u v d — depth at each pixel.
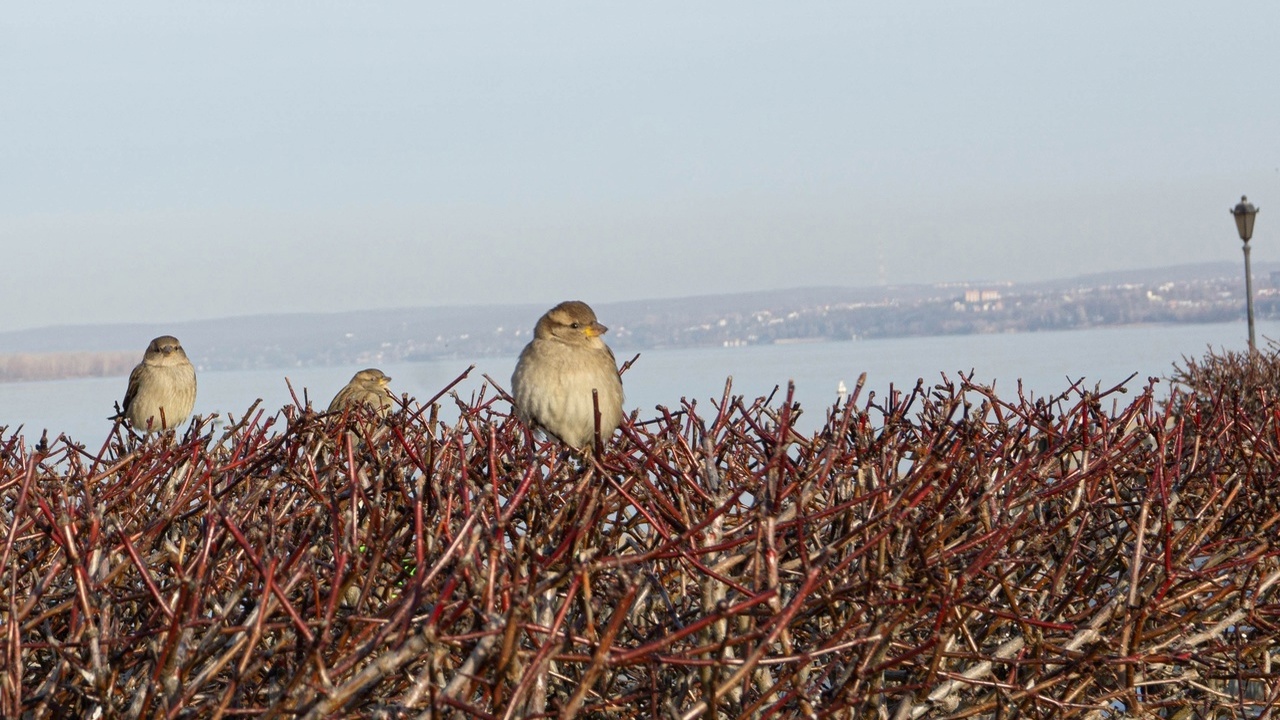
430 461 4.62
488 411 6.22
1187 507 5.82
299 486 5.29
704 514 4.81
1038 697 4.68
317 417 5.56
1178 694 5.65
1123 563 5.55
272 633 4.27
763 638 3.73
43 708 3.93
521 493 3.83
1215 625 5.16
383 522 4.36
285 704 3.49
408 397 5.74
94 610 4.11
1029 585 5.43
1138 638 4.84
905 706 4.48
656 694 4.06
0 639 3.98
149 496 5.51
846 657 4.42
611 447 5.54
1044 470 5.36
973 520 5.08
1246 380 20.03
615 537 4.87
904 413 5.61
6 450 5.89
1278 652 5.89
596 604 4.45
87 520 4.34
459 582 3.92
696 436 5.37
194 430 5.86
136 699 3.80
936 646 4.37
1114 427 5.85
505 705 3.58
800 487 4.54
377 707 4.14
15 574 4.34
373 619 3.79
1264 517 5.72
